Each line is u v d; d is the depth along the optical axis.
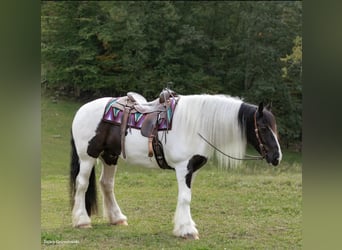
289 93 20.38
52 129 17.61
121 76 21.94
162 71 21.88
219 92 21.83
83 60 22.20
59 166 12.78
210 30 23.64
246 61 21.61
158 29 22.59
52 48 22.20
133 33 21.47
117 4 23.17
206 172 9.52
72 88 23.41
